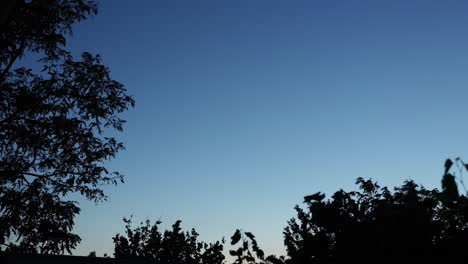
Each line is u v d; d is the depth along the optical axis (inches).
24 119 799.7
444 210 169.5
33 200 760.3
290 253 193.8
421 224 160.1
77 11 809.5
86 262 736.3
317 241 182.4
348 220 176.9
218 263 257.9
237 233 206.8
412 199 168.1
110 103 840.9
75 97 829.2
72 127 801.6
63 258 765.3
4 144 788.0
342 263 173.8
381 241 163.6
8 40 744.3
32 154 803.4
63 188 825.5
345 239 173.9
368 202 190.1
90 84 834.2
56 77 820.6
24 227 732.0
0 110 798.5
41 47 812.6
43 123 799.7
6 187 764.0
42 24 776.3
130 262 683.4
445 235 164.1
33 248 729.0
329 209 176.1
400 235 160.9
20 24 751.1
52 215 765.9
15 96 779.4
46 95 817.5
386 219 163.6
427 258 158.4
